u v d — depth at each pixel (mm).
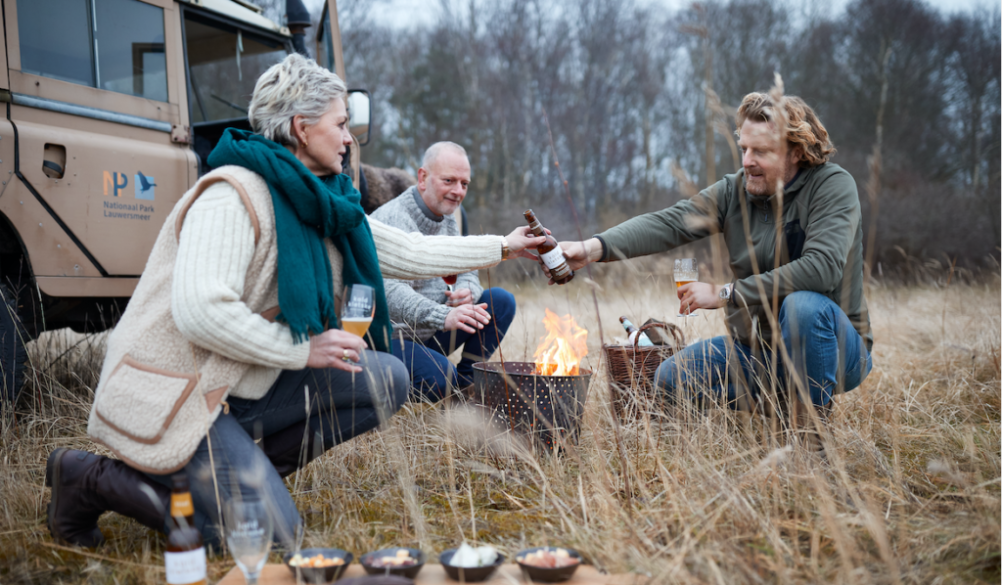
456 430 2523
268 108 1894
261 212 1756
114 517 2094
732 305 2611
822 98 14922
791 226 2572
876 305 6074
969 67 14117
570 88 18344
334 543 1863
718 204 2785
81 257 2924
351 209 1877
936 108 14430
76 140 2881
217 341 1643
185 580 1479
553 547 1714
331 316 1858
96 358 3791
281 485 1785
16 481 2215
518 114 17859
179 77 3400
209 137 3998
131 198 3102
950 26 14352
